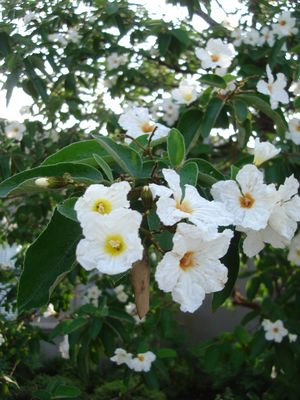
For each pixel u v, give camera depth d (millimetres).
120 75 3354
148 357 3166
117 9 2846
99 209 1062
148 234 1181
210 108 2152
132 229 1025
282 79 2127
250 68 2824
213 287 1092
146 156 1462
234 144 2945
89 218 1029
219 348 3748
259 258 3775
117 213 1025
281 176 2494
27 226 3312
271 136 3041
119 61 3248
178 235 1062
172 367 5535
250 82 2793
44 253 1168
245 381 4418
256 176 1232
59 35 2949
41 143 2943
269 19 2969
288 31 2785
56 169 1243
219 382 4645
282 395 3812
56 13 2961
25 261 1154
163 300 3455
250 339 3775
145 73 3660
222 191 1248
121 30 3008
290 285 3613
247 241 1269
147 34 3143
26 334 3117
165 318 3439
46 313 3633
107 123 2982
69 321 3080
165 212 1090
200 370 5648
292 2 2982
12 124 2818
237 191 1244
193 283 1089
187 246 1080
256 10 3109
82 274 3471
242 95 2139
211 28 3195
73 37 3029
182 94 2398
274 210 1222
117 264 1010
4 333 3014
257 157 1525
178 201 1141
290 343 3262
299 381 3357
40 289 1159
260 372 4070
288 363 3248
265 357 3654
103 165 1201
